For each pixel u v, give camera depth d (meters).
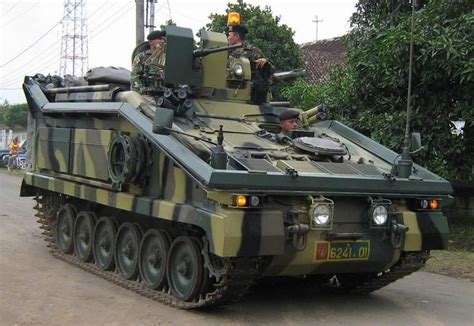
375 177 6.82
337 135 8.58
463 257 10.34
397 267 7.24
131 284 7.70
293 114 8.15
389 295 7.89
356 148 8.07
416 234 6.92
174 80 7.97
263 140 7.38
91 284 7.86
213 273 6.24
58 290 7.45
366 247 6.73
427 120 11.49
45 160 9.96
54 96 10.32
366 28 12.16
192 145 6.66
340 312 6.89
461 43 10.47
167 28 8.00
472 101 11.12
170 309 6.72
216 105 8.11
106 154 7.96
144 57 8.81
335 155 7.25
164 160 7.04
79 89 9.32
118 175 7.61
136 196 7.42
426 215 7.07
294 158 6.95
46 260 9.34
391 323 6.51
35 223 12.87
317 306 7.14
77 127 9.10
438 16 11.05
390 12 12.52
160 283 7.28
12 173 29.19
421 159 11.57
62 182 9.26
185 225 6.82
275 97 17.28
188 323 6.18
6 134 51.09
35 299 6.96
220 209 5.98
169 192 6.92
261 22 19.83
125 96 7.92
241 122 7.88
